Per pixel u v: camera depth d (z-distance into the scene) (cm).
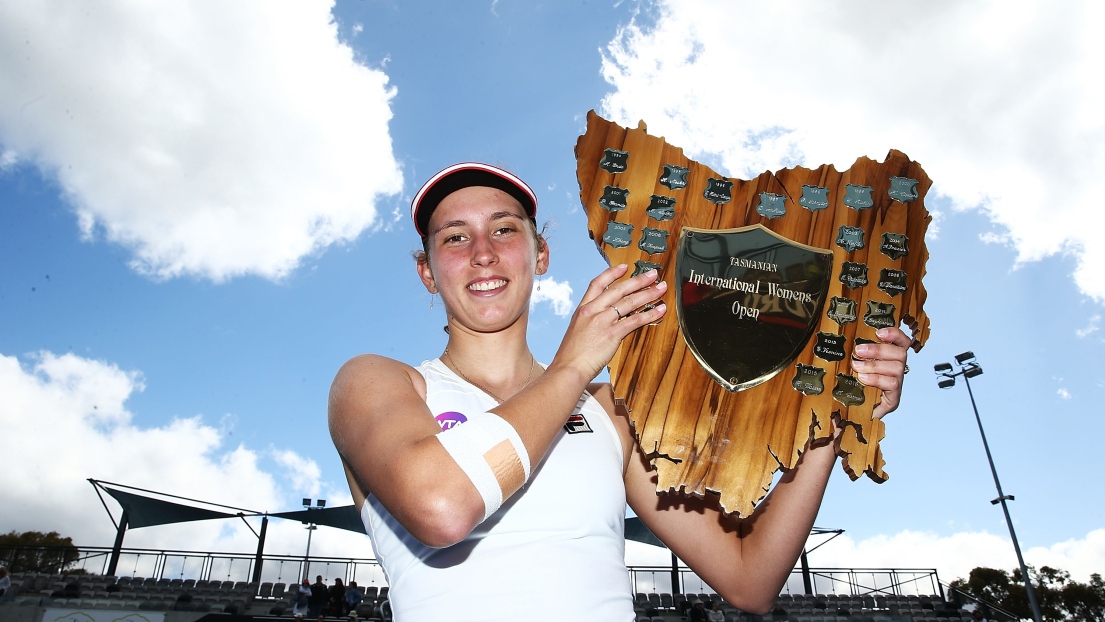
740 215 189
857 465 176
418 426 138
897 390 182
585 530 155
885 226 196
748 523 195
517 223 190
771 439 172
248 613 1612
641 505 195
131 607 1539
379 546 163
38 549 1755
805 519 186
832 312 185
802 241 191
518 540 150
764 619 1862
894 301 190
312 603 1566
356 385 150
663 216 184
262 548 1819
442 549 151
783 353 179
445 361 192
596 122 192
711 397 173
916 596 2064
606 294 166
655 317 165
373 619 1603
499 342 187
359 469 138
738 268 184
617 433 183
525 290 187
